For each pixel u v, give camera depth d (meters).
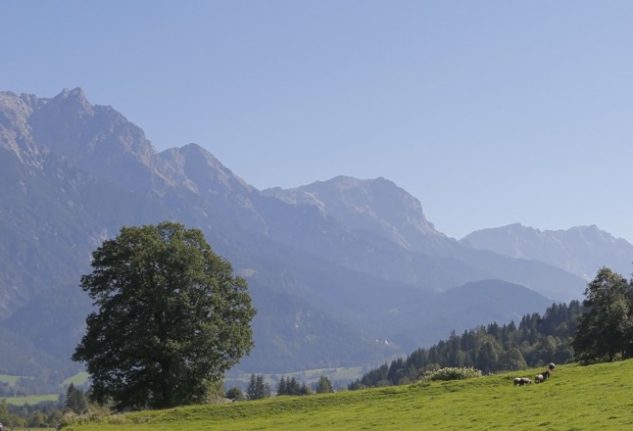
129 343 80.38
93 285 84.38
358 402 71.44
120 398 83.12
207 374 85.19
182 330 82.81
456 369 83.69
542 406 54.75
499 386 70.31
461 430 50.16
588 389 59.03
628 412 47.44
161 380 83.50
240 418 68.56
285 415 68.44
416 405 64.56
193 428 63.62
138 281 83.50
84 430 64.69
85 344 82.81
